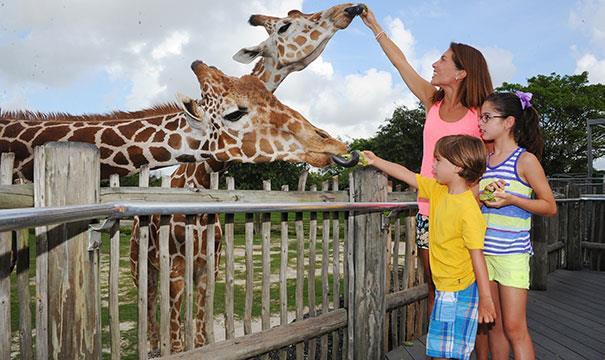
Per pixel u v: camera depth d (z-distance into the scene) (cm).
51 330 197
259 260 928
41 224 113
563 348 357
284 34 475
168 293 243
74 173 200
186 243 249
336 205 253
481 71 251
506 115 235
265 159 350
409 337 390
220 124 343
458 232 218
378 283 331
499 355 255
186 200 246
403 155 2605
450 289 224
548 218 648
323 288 323
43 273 195
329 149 351
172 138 346
